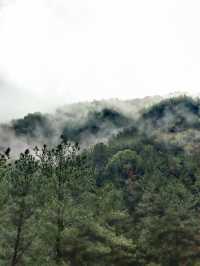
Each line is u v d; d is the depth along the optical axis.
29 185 34.97
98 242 36.94
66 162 36.94
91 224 36.59
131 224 57.88
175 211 51.94
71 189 36.59
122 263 44.28
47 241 34.91
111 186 47.09
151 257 49.31
